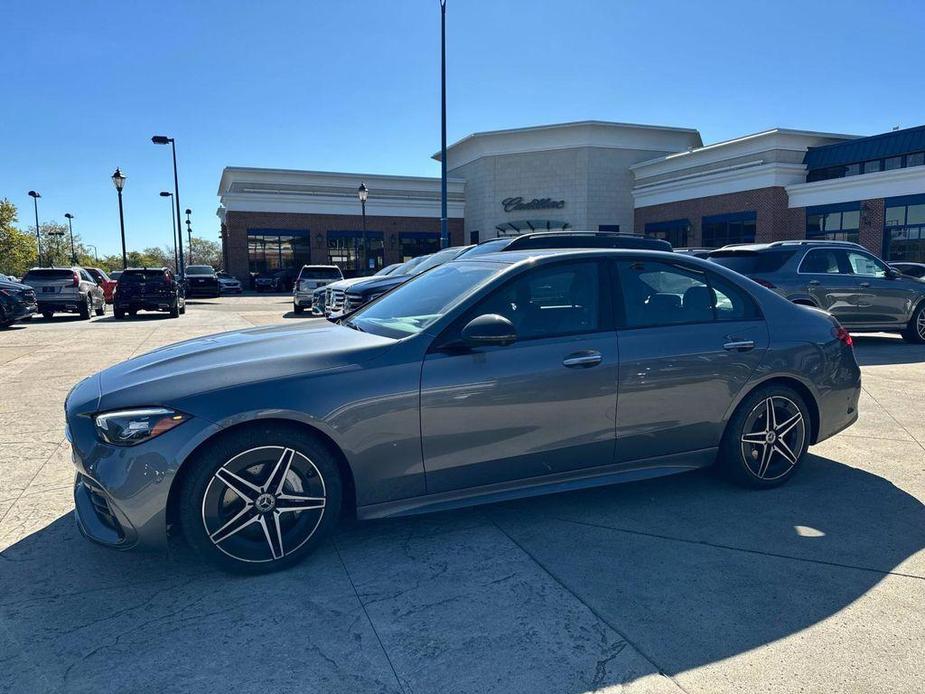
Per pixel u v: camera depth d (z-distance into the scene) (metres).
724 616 2.73
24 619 2.75
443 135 19.55
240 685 2.32
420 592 2.94
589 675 2.36
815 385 4.17
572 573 3.10
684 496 4.06
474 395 3.32
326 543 3.44
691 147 40.97
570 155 39.06
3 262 40.16
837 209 26.80
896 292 10.66
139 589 2.99
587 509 3.87
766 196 29.22
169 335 13.48
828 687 2.28
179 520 2.99
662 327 3.82
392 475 3.25
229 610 2.80
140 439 2.87
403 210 42.12
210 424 2.90
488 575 3.09
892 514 3.77
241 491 3.01
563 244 8.71
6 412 6.33
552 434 3.52
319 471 3.12
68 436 3.07
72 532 3.60
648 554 3.29
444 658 2.46
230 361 3.23
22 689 2.30
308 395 3.05
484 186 40.94
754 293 4.17
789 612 2.76
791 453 4.18
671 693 2.26
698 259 4.09
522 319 3.55
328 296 13.45
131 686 2.32
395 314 3.85
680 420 3.83
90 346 11.41
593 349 3.59
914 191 24.14
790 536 3.49
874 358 9.47
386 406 3.17
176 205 32.50
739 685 2.30
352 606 2.83
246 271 39.38
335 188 40.78
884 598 2.86
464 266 4.13
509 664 2.43
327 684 2.32
